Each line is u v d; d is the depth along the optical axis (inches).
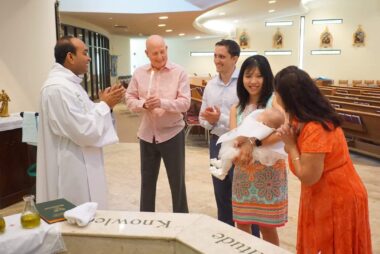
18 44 167.3
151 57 102.0
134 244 54.5
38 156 86.7
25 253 54.0
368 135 200.8
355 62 633.6
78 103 83.0
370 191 150.4
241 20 649.0
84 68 88.4
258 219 77.2
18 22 166.6
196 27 516.1
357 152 217.0
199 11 358.9
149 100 97.3
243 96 83.0
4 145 143.7
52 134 84.5
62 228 56.2
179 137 107.2
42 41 179.3
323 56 652.7
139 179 171.5
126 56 708.0
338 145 58.1
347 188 58.4
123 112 443.8
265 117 71.5
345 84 630.5
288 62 677.9
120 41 682.8
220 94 95.2
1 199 143.6
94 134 82.5
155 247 53.9
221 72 94.7
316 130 56.4
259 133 69.5
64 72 85.0
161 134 105.6
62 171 85.3
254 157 72.0
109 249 55.2
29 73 172.9
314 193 60.6
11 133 146.3
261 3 454.9
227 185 95.3
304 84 57.7
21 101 170.2
